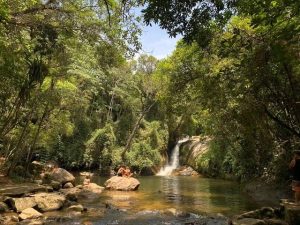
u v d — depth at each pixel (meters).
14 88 14.23
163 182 25.84
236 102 14.27
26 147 24.92
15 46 12.01
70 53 16.11
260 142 18.17
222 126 20.12
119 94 36.25
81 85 26.17
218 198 17.34
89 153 33.22
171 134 39.91
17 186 16.44
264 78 12.18
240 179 24.52
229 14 8.02
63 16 12.55
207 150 32.66
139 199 17.11
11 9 10.50
